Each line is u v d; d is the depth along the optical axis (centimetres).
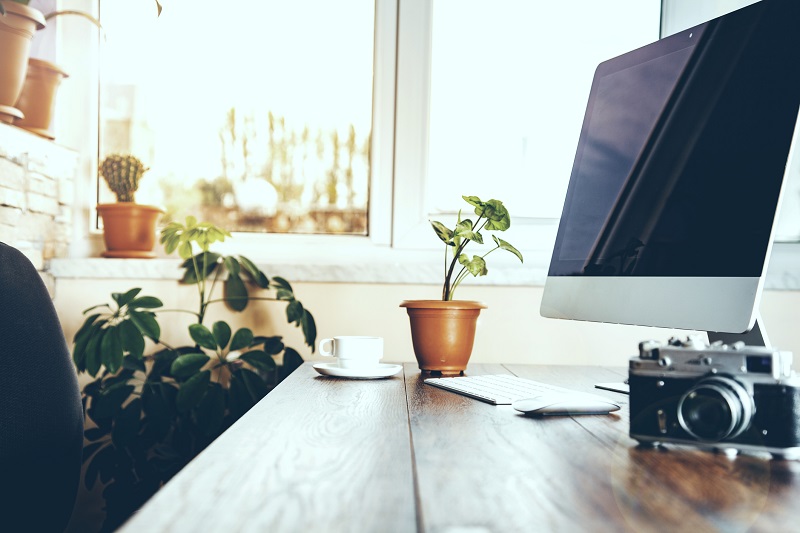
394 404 99
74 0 206
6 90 165
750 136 98
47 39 202
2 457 96
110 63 211
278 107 212
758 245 92
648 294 109
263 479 58
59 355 108
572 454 69
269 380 188
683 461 66
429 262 204
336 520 47
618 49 208
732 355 68
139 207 193
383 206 206
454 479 59
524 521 47
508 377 123
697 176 106
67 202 200
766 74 98
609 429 82
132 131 211
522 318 194
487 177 208
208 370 167
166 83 212
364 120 212
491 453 69
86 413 184
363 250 206
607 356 193
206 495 53
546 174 208
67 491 106
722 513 50
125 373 179
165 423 171
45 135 184
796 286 188
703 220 102
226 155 213
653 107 121
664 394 70
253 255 205
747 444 67
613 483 58
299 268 194
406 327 194
